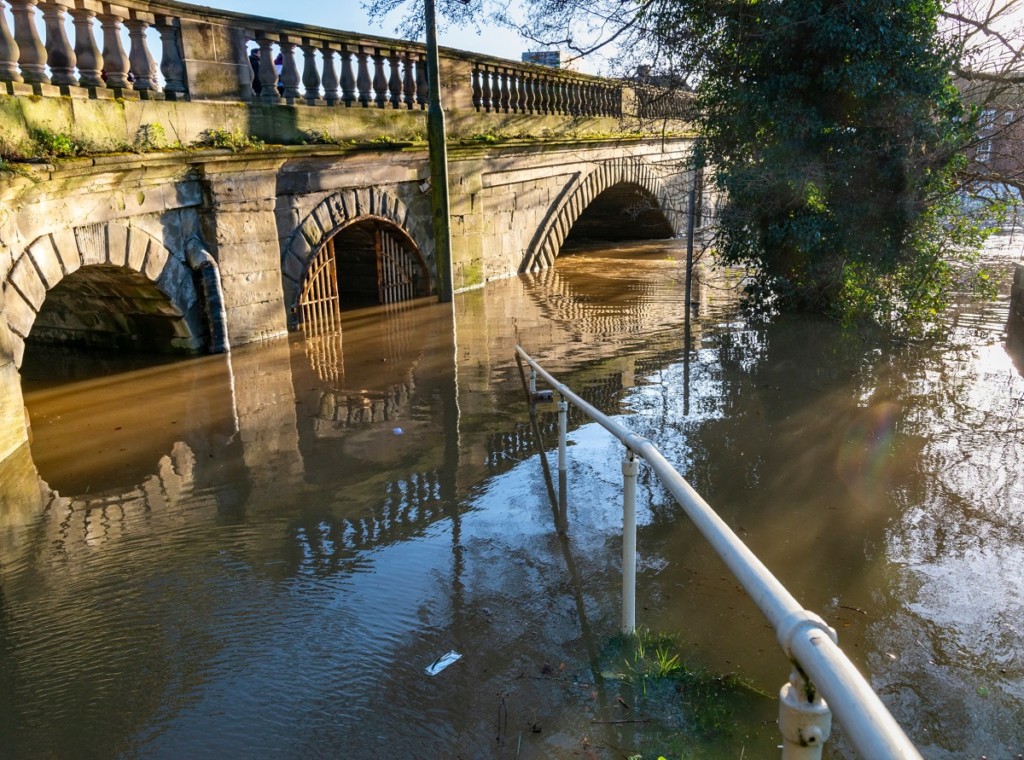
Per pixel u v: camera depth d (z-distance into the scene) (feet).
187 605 16.03
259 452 25.16
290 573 17.21
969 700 12.51
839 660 4.85
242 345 40.14
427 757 11.24
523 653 13.73
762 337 39.96
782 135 40.63
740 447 24.32
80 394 32.17
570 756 10.98
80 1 29.94
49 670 13.99
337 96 44.29
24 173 25.45
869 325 41.29
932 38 39.09
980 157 43.01
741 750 10.85
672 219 92.38
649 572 16.69
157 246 35.01
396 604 15.67
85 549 18.81
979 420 26.30
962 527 18.76
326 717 12.28
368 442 25.82
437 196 50.19
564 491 20.26
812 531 18.67
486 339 41.24
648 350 37.83
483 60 55.77
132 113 32.42
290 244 42.68
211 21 36.32
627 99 77.00
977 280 46.65
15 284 26.55
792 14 38.52
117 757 11.66
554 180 68.39
